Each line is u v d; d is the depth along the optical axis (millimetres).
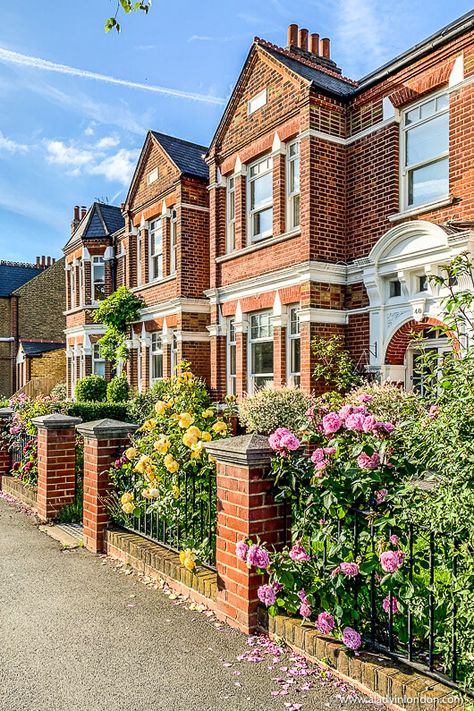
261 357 12797
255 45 12320
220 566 4461
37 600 4879
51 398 14836
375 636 3551
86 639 4105
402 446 3607
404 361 10164
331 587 3586
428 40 9312
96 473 6422
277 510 4270
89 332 21891
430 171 9750
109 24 4836
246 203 13211
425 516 3078
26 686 3473
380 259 10055
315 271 10727
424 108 9836
